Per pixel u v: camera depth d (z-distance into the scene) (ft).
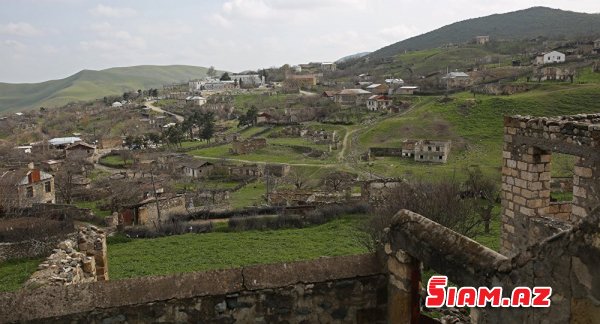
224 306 21.97
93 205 186.60
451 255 19.54
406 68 616.80
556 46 504.43
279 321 22.66
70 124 502.79
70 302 20.72
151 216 137.69
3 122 537.65
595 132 35.01
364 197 125.90
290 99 507.30
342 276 22.99
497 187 125.59
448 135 261.85
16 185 172.76
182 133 380.99
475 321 19.03
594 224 14.03
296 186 193.26
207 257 83.61
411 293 22.29
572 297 14.90
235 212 126.21
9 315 20.03
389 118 325.42
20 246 89.10
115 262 82.12
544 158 41.50
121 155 319.68
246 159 271.49
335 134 307.78
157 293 21.44
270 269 22.84
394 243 22.76
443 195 71.00
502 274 17.40
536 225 40.63
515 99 288.10
